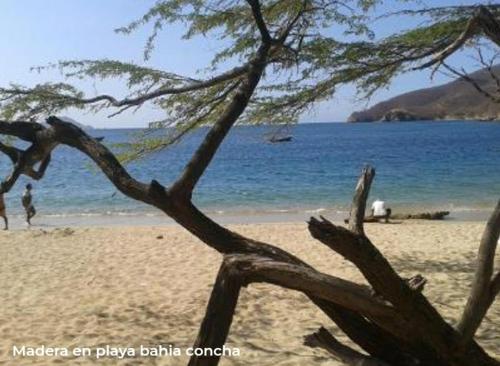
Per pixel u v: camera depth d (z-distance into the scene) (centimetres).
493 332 655
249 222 2028
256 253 377
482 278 364
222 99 577
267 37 455
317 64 587
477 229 1619
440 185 3078
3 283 1004
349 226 356
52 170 4344
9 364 601
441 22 542
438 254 1184
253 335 684
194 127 602
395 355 389
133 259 1195
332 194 2817
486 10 411
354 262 346
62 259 1221
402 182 3250
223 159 5478
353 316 392
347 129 14812
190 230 391
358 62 592
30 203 2025
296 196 2773
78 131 408
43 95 507
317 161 5000
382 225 1783
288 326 716
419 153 5672
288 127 668
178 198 385
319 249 1289
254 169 4309
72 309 821
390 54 585
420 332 359
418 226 1734
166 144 615
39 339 685
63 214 2323
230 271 348
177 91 527
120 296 889
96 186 3253
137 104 532
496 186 2970
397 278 349
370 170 379
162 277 1016
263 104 636
